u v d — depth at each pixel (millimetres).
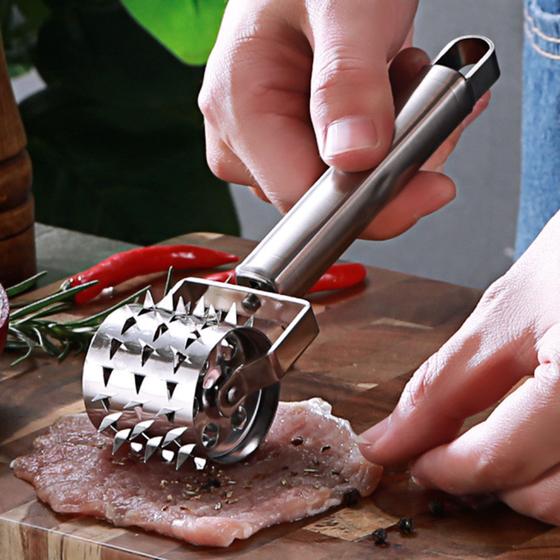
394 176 691
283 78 742
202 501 667
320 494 669
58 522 661
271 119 739
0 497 676
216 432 679
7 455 705
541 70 840
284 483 677
